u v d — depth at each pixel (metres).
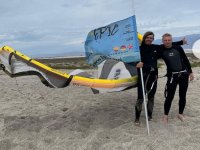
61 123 3.28
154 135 2.85
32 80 6.08
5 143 2.82
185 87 3.12
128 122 3.23
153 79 3.04
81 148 2.65
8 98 4.54
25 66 3.06
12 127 3.21
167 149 2.56
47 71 2.99
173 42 3.09
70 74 3.26
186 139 2.74
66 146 2.71
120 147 2.62
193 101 4.00
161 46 3.06
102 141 2.76
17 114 3.70
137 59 2.92
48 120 3.42
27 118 3.50
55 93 4.75
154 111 3.62
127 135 2.85
